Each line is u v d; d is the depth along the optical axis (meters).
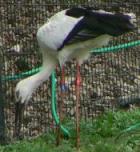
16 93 11.72
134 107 14.39
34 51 14.47
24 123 13.34
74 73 14.61
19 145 11.69
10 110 13.09
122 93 15.25
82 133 12.45
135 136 11.92
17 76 13.14
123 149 11.27
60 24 11.37
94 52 14.16
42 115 13.72
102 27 10.99
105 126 12.60
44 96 14.12
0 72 12.13
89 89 15.16
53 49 11.46
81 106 14.09
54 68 11.92
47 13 16.23
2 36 15.98
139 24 15.81
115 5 14.95
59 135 11.84
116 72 15.86
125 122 12.84
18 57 14.88
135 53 16.03
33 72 13.28
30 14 16.53
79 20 11.18
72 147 11.73
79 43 11.34
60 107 12.11
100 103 14.23
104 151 11.30
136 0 15.70
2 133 12.13
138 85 15.62
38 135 12.77
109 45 15.45
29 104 13.91
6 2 15.99
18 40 16.09
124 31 10.98
